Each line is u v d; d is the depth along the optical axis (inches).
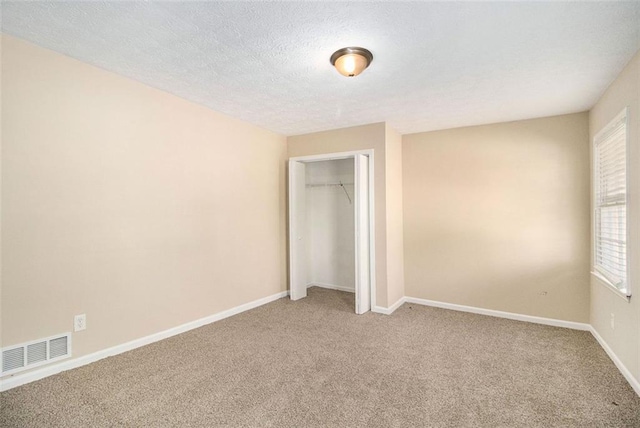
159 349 110.3
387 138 152.5
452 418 74.7
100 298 101.0
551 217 138.0
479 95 116.1
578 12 68.7
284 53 87.7
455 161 157.8
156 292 116.5
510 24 73.2
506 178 146.8
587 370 97.0
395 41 80.7
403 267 170.7
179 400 81.1
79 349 96.6
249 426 71.7
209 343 116.0
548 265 138.6
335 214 198.7
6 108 81.4
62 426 71.0
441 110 132.9
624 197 94.1
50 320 90.4
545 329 132.0
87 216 97.3
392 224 156.8
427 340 120.0
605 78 101.0
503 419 74.3
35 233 87.0
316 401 81.1
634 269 86.5
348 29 75.7
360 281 149.4
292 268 172.7
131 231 108.5
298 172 175.8
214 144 137.6
